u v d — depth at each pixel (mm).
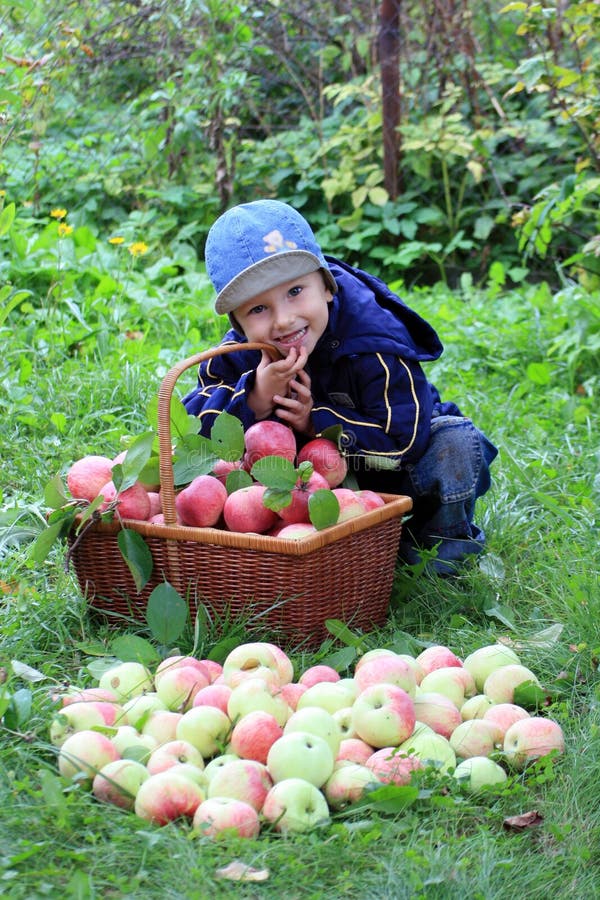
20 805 1896
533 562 3168
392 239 6992
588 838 1946
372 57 7266
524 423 4199
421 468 3031
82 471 2779
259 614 2561
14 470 3660
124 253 5984
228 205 6840
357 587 2707
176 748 2049
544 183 6906
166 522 2598
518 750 2156
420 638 2803
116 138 7328
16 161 6621
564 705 2305
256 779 1959
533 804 2043
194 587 2623
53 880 1756
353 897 1766
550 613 2859
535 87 5070
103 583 2760
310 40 7562
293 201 7023
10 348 4539
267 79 7527
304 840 1866
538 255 6797
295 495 2635
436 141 6758
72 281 5172
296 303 2723
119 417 4094
